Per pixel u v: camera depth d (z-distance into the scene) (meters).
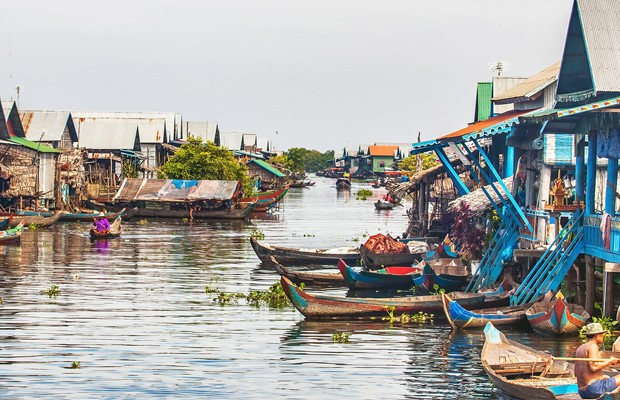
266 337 25.19
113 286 34.28
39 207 64.31
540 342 24.45
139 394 19.47
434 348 23.94
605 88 23.30
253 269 40.22
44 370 21.27
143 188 73.50
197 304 30.45
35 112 83.06
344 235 58.91
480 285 31.84
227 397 19.34
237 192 74.12
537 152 32.34
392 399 19.22
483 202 35.28
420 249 43.50
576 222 27.23
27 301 30.52
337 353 23.33
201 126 121.56
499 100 37.91
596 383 16.36
